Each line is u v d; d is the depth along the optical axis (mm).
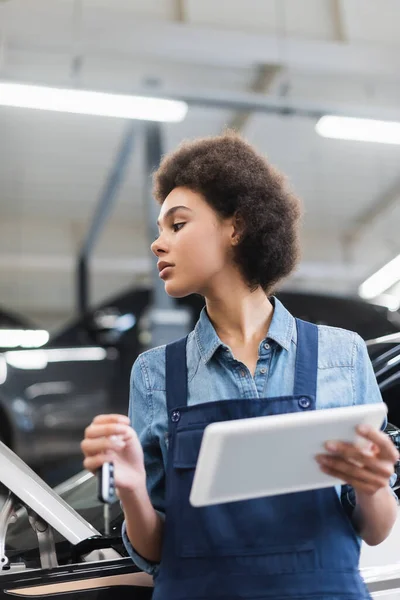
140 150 8672
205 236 1080
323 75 7203
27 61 6738
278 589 900
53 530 1462
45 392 4566
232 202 1093
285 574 910
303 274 10562
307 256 10656
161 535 1020
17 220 10195
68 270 10367
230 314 1103
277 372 1031
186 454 978
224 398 1021
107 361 4773
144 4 6453
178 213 1098
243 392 1020
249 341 1085
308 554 923
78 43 6156
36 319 10375
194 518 947
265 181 1128
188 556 933
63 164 8883
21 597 1281
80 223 10422
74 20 6117
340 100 7609
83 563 1348
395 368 1806
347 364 1049
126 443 932
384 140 5789
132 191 9734
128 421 933
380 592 1385
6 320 4746
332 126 5613
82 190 9508
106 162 8898
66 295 10453
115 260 10500
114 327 4836
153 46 6371
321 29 6848
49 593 1295
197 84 7359
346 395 1020
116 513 1676
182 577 926
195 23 6551
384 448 845
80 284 9992
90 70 6996
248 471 825
